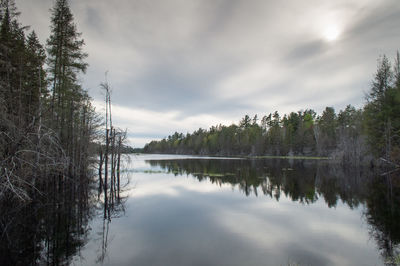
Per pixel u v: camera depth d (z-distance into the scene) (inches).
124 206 483.2
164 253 256.4
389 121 1011.3
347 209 463.8
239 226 357.4
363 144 1283.2
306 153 2787.9
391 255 251.3
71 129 741.9
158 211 444.8
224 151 3902.6
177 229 340.2
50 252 258.4
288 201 541.0
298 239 303.6
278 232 330.0
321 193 630.5
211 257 246.8
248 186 751.1
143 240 295.9
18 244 280.2
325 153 2485.2
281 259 243.1
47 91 665.6
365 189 671.1
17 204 432.5
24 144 412.2
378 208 462.6
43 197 524.7
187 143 4990.2
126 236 309.6
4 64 532.1
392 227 349.1
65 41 672.4
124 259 240.8
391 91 1054.4
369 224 366.0
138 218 395.9
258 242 292.0
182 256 248.7
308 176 995.3
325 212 442.3
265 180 885.8
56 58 658.2
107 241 291.4
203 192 649.6
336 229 343.9
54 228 339.6
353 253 258.8
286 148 2970.0
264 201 540.7
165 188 713.0
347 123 2169.0
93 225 356.2
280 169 1328.7
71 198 553.0
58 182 644.1
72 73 703.7
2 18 553.0
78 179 719.7
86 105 829.2
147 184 791.7
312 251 265.4
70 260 238.4
